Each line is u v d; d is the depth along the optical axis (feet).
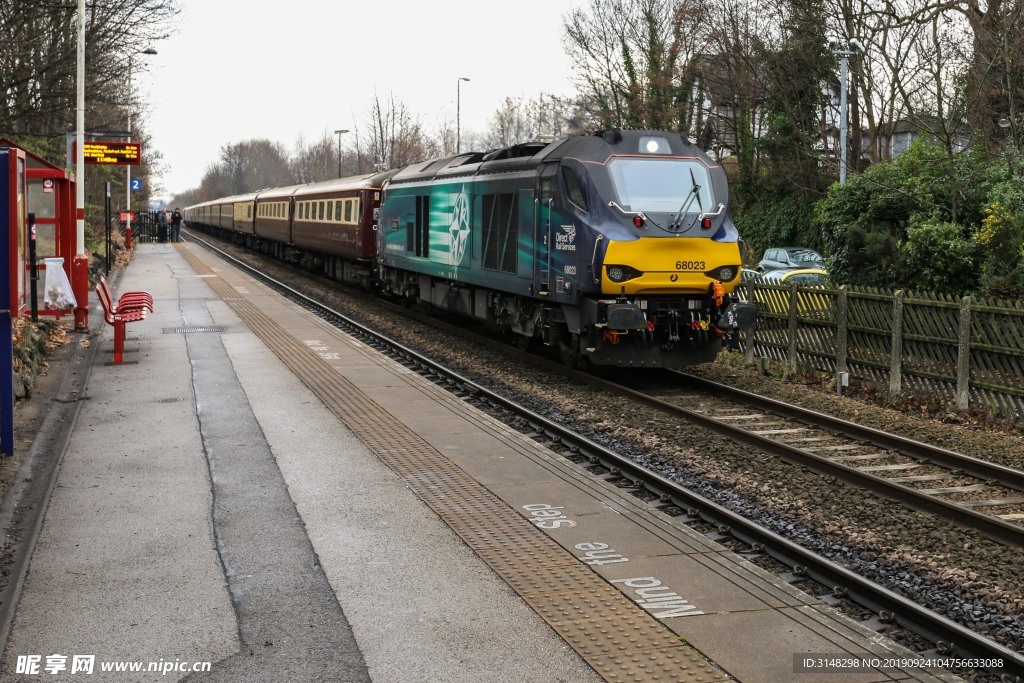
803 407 41.55
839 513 26.53
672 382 47.34
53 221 54.44
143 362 47.34
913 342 41.70
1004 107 69.05
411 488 26.37
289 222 122.42
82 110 62.08
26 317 46.60
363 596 18.80
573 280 43.55
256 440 31.71
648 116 123.24
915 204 65.41
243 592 18.94
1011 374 37.04
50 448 30.76
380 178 88.53
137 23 89.97
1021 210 55.01
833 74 108.88
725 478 29.91
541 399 43.19
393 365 47.80
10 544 21.81
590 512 24.43
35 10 81.00
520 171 49.11
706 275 43.11
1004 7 68.23
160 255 143.02
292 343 54.90
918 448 32.58
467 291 60.13
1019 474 28.86
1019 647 18.40
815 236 108.68
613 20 125.80
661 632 17.31
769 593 19.22
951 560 23.07
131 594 18.79
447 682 15.39
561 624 17.58
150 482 26.63
